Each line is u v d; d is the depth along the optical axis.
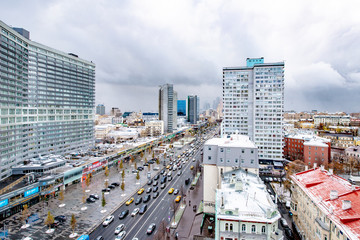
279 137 144.00
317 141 130.38
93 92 181.00
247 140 87.62
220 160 72.69
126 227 66.00
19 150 110.06
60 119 147.25
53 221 62.72
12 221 68.69
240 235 43.31
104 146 182.00
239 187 53.03
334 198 46.09
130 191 95.25
